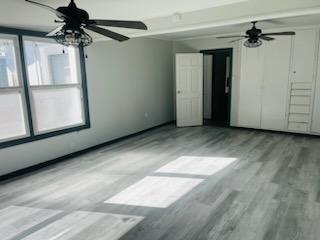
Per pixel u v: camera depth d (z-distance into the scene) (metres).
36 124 4.05
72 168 4.02
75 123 4.69
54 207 2.83
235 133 6.06
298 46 5.43
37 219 2.60
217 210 2.68
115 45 5.34
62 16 2.14
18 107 3.81
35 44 4.11
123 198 3.00
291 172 3.63
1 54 3.63
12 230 2.43
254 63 6.05
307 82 5.47
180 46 7.16
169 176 3.60
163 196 3.02
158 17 3.69
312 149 4.69
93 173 3.79
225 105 7.97
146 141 5.54
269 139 5.45
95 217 2.61
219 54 7.61
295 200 2.85
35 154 4.03
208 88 7.76
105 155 4.64
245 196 2.96
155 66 6.66
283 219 2.49
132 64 5.86
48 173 3.83
